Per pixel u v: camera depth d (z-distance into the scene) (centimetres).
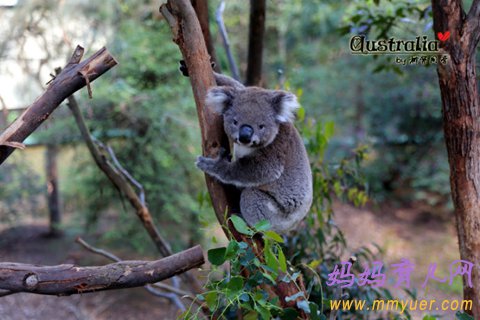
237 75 452
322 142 403
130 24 755
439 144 1101
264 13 421
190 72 286
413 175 1147
